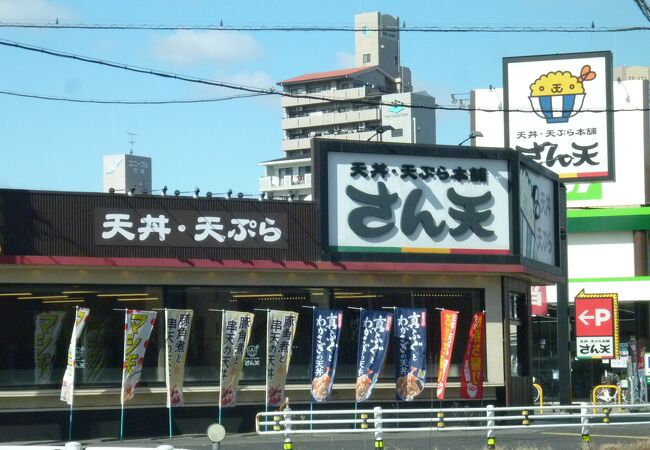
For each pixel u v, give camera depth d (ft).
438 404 86.02
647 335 160.86
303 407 82.17
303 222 82.58
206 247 79.56
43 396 74.69
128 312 73.56
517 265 87.76
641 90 163.63
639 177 162.61
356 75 333.21
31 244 74.69
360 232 83.87
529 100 159.63
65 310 76.28
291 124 336.90
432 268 84.89
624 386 143.64
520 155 90.58
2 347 74.28
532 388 95.35
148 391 77.61
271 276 82.07
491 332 88.17
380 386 84.38
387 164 85.40
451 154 87.45
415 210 85.61
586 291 154.30
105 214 77.00
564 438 78.43
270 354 77.66
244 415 80.64
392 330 85.40
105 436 76.18
